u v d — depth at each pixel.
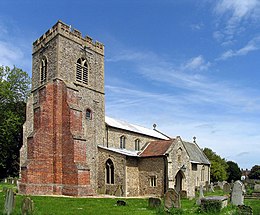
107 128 45.12
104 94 45.78
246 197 37.47
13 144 55.41
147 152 43.56
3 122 53.31
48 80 40.28
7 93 54.81
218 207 21.78
